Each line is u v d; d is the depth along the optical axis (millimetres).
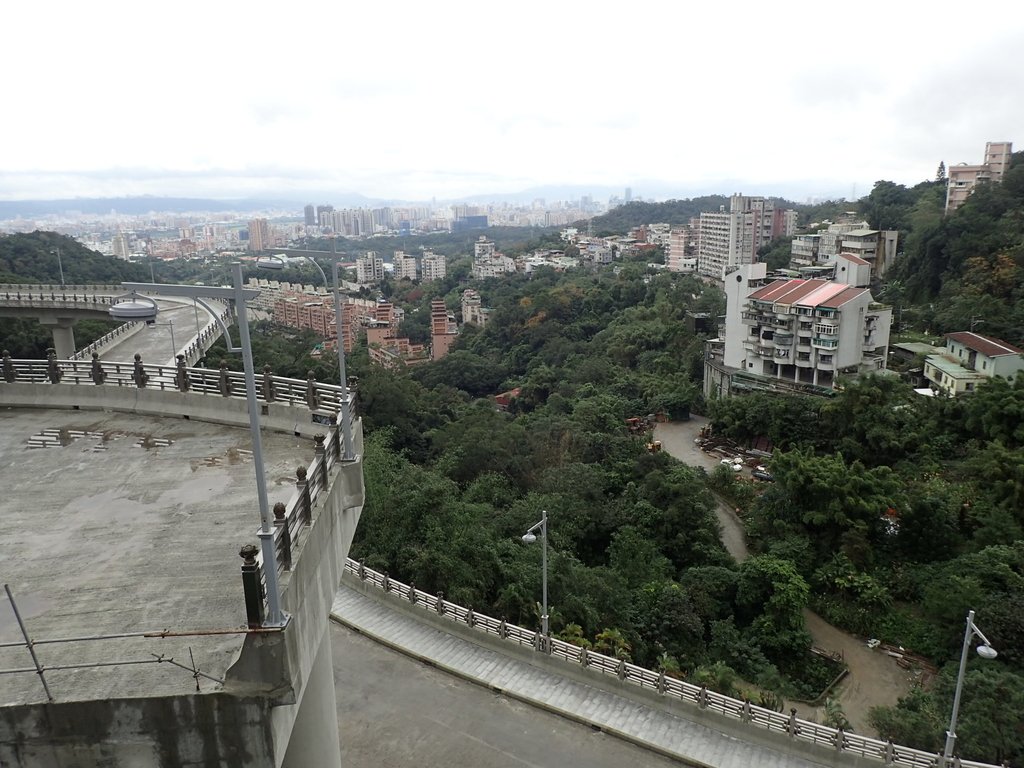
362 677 21656
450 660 22453
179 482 14891
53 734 8328
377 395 61000
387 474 34750
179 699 8438
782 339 65312
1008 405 45094
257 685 8664
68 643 9547
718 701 20297
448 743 19000
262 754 8758
